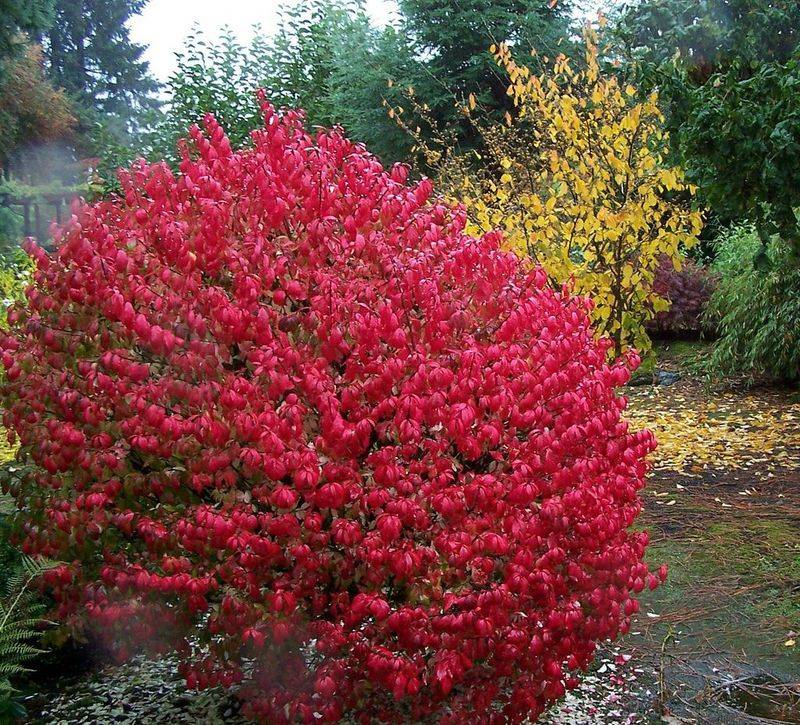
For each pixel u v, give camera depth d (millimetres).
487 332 2885
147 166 3223
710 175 5660
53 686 3602
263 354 2615
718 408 8594
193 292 2771
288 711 2836
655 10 8609
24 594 3352
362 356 2688
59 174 24078
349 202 3012
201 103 16266
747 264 9242
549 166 8500
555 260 7859
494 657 2760
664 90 5844
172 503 2869
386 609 2553
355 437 2572
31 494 3195
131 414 2809
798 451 6996
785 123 5141
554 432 2740
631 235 7973
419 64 17969
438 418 2594
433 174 15523
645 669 3775
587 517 2781
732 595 4516
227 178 3141
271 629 2746
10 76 18656
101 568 3021
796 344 8625
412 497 2607
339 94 17750
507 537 2652
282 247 2879
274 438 2521
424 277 2824
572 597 2811
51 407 3002
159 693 3521
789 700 3500
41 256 3109
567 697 3502
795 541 5172
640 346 8477
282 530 2631
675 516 5703
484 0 17641
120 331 2826
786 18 8055
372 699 2936
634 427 7898
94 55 38469
